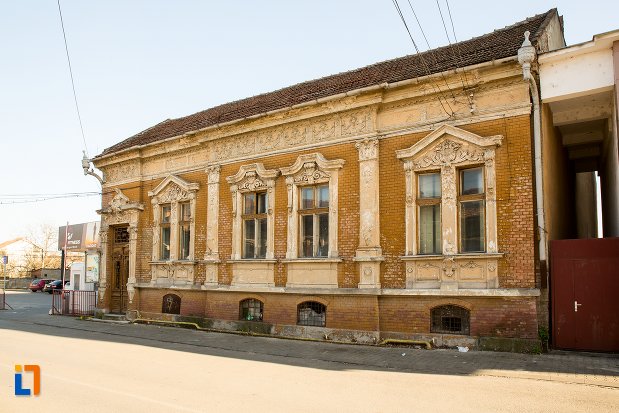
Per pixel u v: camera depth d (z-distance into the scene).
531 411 7.00
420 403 7.38
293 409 7.01
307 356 11.89
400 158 13.45
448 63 13.58
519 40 13.06
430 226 13.11
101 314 21.55
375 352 12.17
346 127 14.62
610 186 16.03
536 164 11.60
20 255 82.81
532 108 11.82
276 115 15.94
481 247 12.31
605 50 11.24
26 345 13.65
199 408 7.02
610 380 8.91
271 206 15.97
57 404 7.23
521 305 11.47
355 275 13.98
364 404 7.31
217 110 21.98
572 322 11.36
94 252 25.03
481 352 11.55
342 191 14.53
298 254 15.32
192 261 18.14
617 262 11.09
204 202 18.23
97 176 22.59
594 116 13.73
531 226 11.49
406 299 13.06
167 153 19.75
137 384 8.66
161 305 19.25
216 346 13.68
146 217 20.50
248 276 16.34
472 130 12.50
